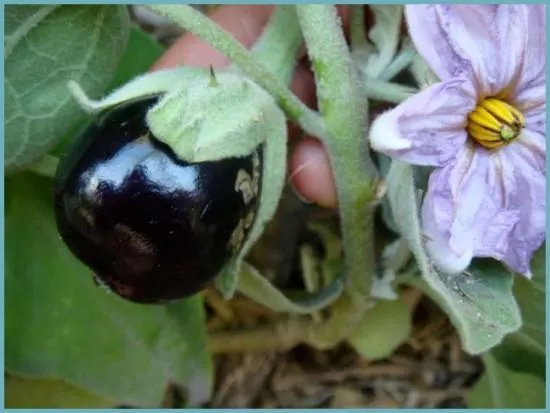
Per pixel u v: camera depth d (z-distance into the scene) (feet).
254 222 0.68
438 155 0.63
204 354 0.91
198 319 0.90
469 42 0.65
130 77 0.90
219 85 0.64
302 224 0.91
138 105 0.65
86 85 0.77
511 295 0.71
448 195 0.64
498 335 0.69
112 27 0.77
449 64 0.64
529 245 0.69
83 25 0.76
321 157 0.81
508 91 0.67
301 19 0.69
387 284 0.79
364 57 0.75
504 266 0.72
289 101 0.68
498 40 0.66
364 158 0.71
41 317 0.86
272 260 0.93
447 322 1.06
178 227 0.62
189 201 0.62
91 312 0.87
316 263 0.92
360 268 0.77
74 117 0.77
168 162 0.62
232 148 0.63
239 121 0.63
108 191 0.62
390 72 0.73
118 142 0.63
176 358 0.90
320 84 0.69
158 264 0.63
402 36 0.76
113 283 0.64
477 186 0.66
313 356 1.08
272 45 0.74
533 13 0.67
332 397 1.08
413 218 0.65
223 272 0.70
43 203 0.84
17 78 0.75
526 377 0.94
